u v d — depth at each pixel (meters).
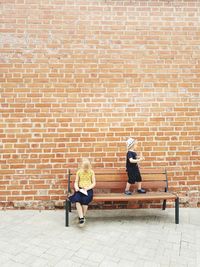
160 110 6.24
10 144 6.05
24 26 6.18
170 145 6.22
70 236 4.67
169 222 5.36
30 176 6.05
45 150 6.09
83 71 6.20
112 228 5.05
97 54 6.22
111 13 6.25
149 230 4.96
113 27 6.25
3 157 6.04
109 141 6.16
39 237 4.62
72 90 6.16
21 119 6.08
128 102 6.21
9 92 6.09
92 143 6.15
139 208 6.18
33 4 6.21
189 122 6.25
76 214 5.80
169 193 5.61
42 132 6.10
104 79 6.21
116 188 5.95
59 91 6.15
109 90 6.21
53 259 3.88
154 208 6.19
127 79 6.23
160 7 6.31
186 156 6.23
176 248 4.25
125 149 6.17
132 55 6.25
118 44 6.25
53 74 6.16
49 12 6.22
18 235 4.70
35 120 6.09
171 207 6.21
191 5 6.32
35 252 4.09
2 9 6.17
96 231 4.90
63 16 6.23
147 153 6.21
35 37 6.18
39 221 5.38
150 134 6.22
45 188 6.06
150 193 5.64
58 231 4.89
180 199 6.19
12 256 3.96
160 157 6.21
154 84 6.25
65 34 6.21
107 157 6.15
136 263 3.79
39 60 6.16
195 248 4.26
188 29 6.31
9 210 5.98
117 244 4.38
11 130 6.06
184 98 6.25
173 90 6.26
